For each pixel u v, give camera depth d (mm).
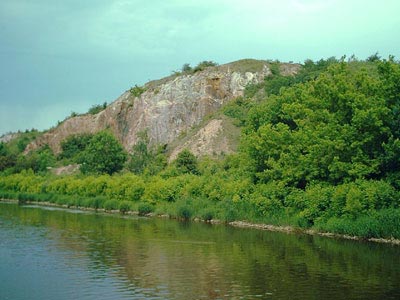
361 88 49969
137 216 69938
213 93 137375
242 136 69188
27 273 29656
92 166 108312
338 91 50062
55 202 95625
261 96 118875
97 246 40281
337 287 25703
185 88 141500
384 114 45969
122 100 157875
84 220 63062
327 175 50531
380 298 23609
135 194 78438
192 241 43062
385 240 41406
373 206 43219
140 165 108750
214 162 86500
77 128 166875
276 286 25984
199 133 108938
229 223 58625
